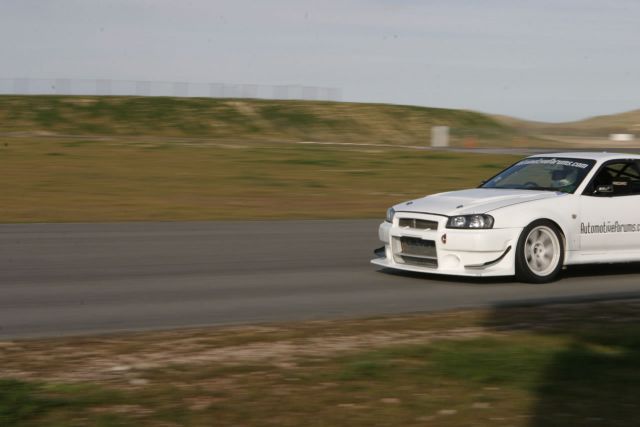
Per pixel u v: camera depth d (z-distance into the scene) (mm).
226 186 35594
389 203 30578
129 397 7629
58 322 11266
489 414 7223
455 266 14320
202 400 7586
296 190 34594
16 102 124625
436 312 12086
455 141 97375
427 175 42375
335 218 25609
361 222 24234
